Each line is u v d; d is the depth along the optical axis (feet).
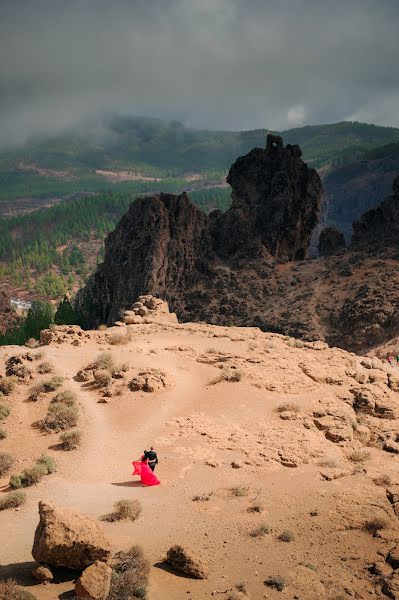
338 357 170.60
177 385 139.74
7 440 112.98
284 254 581.12
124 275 526.16
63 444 110.83
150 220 526.98
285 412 126.41
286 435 116.47
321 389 143.95
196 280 536.83
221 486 94.94
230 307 500.74
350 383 150.30
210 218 604.90
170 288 521.24
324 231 586.86
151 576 65.87
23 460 105.09
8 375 139.74
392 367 181.27
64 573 65.36
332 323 427.33
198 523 81.61
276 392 138.51
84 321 545.03
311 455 109.50
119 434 115.85
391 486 98.73
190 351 163.32
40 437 114.32
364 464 111.14
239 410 127.44
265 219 579.89
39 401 129.08
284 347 174.19
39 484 95.61
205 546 75.10
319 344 181.47
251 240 574.56
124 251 540.52
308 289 481.87
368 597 67.46
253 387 139.74
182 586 65.10
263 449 109.60
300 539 79.20
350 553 76.79
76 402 127.75
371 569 73.56
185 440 113.09
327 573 71.61
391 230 526.16
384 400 143.02
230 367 150.10
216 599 62.85
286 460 105.50
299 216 583.17
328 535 80.84
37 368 144.36
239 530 80.33
